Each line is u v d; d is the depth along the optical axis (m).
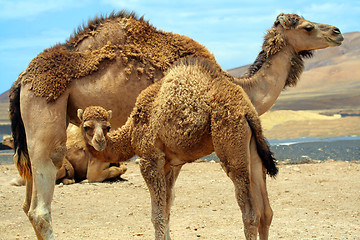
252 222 6.22
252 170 6.54
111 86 8.09
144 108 6.87
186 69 6.86
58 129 7.87
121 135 7.00
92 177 13.16
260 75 8.48
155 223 6.76
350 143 23.69
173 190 7.77
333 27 8.62
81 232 8.66
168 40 8.42
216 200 11.31
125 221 9.51
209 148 6.78
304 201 10.88
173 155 6.93
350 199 10.98
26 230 8.90
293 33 8.62
